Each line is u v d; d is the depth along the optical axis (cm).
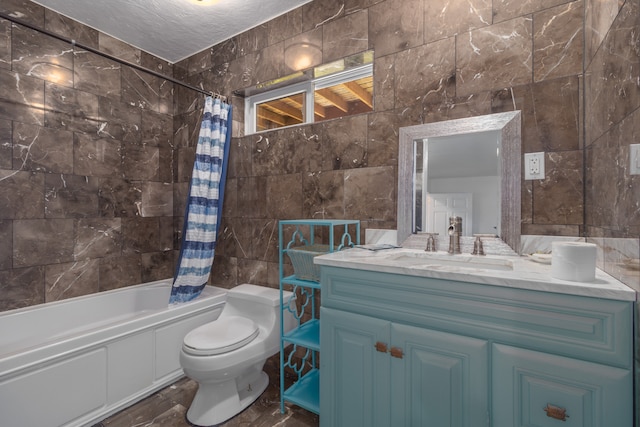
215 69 243
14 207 184
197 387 190
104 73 226
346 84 204
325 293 133
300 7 198
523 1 134
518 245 134
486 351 98
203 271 218
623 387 80
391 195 167
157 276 263
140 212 251
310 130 195
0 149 178
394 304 115
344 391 127
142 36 231
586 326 85
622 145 88
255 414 164
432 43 155
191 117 261
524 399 92
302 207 199
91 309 214
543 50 130
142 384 177
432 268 108
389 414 116
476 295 100
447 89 151
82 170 215
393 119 166
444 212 152
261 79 217
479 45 143
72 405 148
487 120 140
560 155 127
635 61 80
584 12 123
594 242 113
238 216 230
